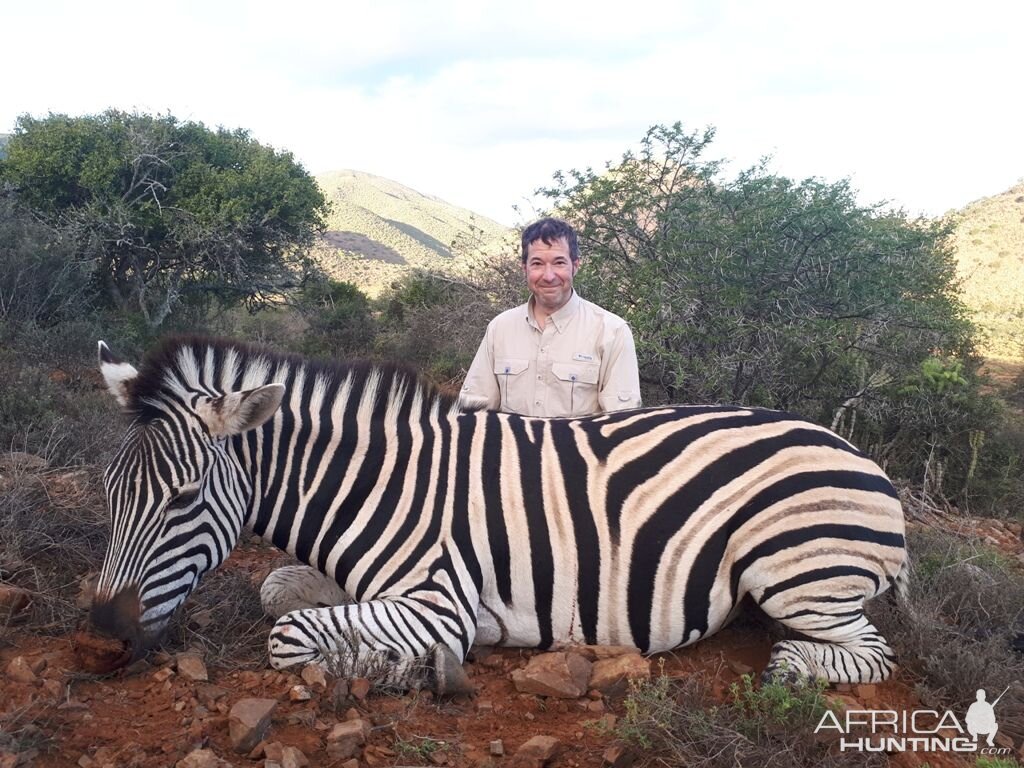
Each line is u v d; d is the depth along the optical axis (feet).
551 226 13.12
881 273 25.54
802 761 8.61
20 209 42.37
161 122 48.67
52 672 9.22
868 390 24.48
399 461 10.55
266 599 11.25
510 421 11.00
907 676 10.77
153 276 47.65
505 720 9.37
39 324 33.50
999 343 74.84
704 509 10.21
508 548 10.26
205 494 9.76
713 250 25.07
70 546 12.37
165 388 9.78
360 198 492.95
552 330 13.69
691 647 11.26
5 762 7.41
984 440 23.91
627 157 27.96
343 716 8.91
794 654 10.05
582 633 10.48
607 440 10.68
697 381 23.44
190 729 8.32
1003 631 11.63
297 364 11.10
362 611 9.66
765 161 27.66
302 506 10.57
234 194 47.55
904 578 11.42
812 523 10.10
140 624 9.18
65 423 18.33
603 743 8.83
